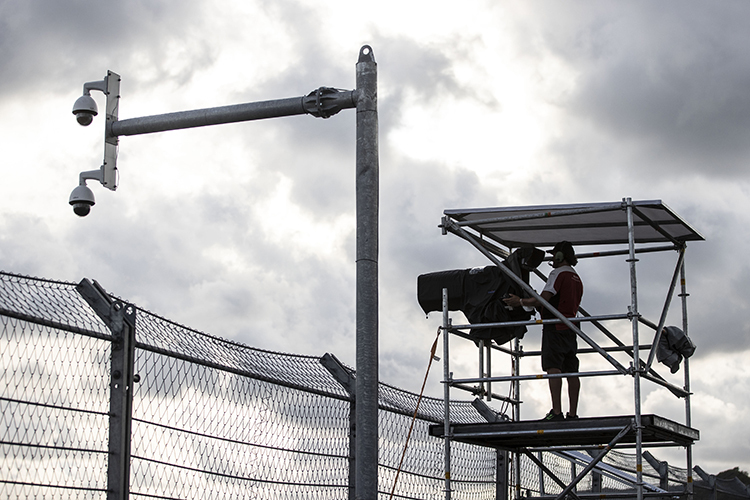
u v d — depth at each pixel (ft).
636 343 24.27
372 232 20.58
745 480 51.98
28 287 16.48
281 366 22.57
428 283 28.22
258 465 20.35
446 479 26.00
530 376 25.59
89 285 17.65
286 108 22.20
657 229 28.14
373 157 20.98
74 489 15.93
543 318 26.71
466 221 27.30
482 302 27.50
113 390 17.06
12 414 14.83
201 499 18.67
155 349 17.94
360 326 20.16
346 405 24.18
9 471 14.60
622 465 40.70
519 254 27.22
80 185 23.70
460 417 30.66
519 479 32.40
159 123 23.53
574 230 29.84
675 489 40.93
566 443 30.14
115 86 24.21
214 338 20.52
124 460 16.83
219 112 22.98
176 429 18.26
